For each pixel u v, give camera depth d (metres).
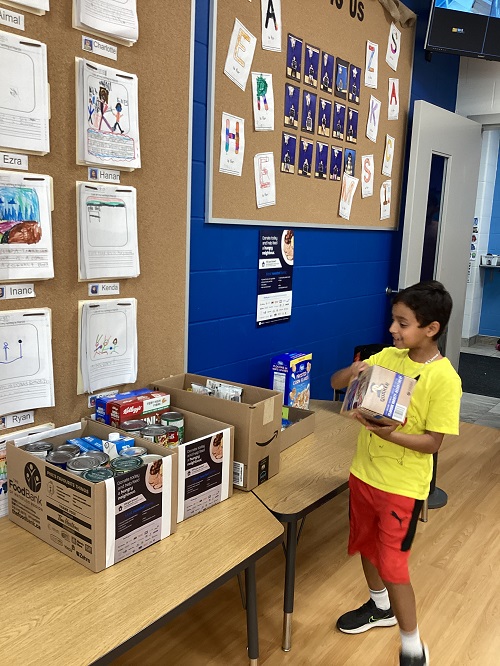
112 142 1.79
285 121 2.62
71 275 1.76
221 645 1.89
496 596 2.17
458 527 2.67
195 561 1.41
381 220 3.59
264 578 2.26
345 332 3.46
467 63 4.34
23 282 1.63
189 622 2.00
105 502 1.32
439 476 3.23
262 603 2.11
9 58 1.51
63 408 1.80
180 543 1.49
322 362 3.27
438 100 4.15
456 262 4.30
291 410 2.39
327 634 1.95
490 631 1.98
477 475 3.25
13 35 1.51
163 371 2.17
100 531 1.33
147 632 1.17
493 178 7.00
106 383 1.92
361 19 3.04
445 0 3.46
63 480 1.37
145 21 1.86
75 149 1.71
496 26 3.54
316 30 2.72
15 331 1.62
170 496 1.50
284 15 2.51
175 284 2.15
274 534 1.55
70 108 1.68
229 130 2.32
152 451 1.59
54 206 1.68
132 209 1.90
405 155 3.76
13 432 1.67
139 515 1.42
